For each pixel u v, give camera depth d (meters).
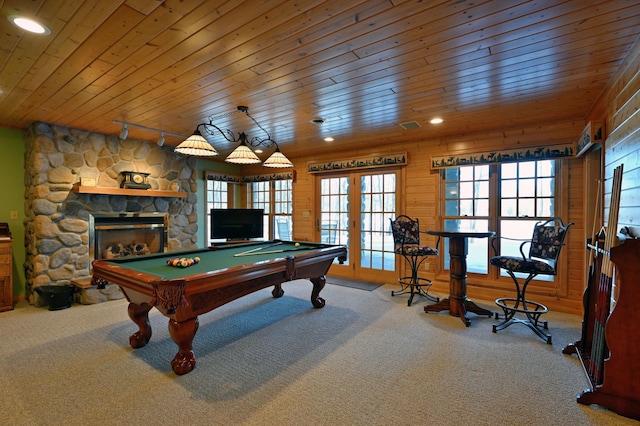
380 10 1.70
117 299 4.24
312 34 1.93
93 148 4.33
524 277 4.08
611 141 2.63
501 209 4.27
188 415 1.85
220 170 6.77
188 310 2.31
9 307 3.75
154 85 2.71
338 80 2.62
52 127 3.95
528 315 3.13
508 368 2.40
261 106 3.27
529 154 3.90
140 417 1.83
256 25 1.83
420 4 1.64
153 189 4.98
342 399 2.01
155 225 4.98
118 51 2.13
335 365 2.46
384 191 5.28
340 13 1.72
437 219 4.66
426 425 1.77
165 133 4.39
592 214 3.50
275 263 2.80
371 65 2.35
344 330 3.18
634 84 2.07
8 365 2.43
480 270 4.44
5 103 3.17
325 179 5.99
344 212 5.76
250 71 2.45
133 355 2.62
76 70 2.42
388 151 5.13
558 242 2.89
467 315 3.63
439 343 2.86
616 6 1.64
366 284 5.14
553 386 2.16
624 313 1.86
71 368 2.39
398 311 3.78
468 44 2.05
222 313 3.71
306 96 2.99
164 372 2.35
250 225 5.96
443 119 3.74
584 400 1.95
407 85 2.73
